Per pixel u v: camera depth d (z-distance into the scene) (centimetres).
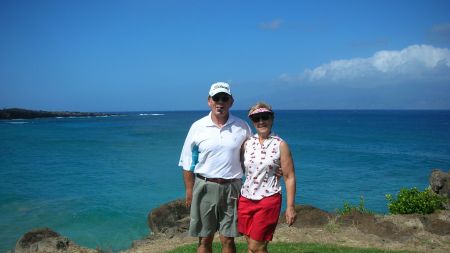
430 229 978
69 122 11631
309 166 2845
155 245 977
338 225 1030
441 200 1162
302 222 1068
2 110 13462
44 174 2473
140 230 1373
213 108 513
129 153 3653
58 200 1767
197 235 530
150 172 2550
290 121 12706
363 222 1033
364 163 3008
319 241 906
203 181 517
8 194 1877
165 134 6309
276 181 493
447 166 2856
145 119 14838
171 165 2869
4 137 5644
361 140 5219
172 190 2002
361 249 816
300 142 4912
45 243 984
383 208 1666
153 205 1695
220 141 509
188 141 533
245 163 501
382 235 962
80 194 1892
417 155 3528
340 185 2141
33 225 1410
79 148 4116
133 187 2069
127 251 951
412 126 9200
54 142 4834
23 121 12200
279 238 936
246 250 809
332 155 3525
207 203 519
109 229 1381
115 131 7188
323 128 8362
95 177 2367
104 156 3422
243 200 501
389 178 2361
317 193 1950
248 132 532
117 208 1639
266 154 488
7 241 1246
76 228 1392
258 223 485
